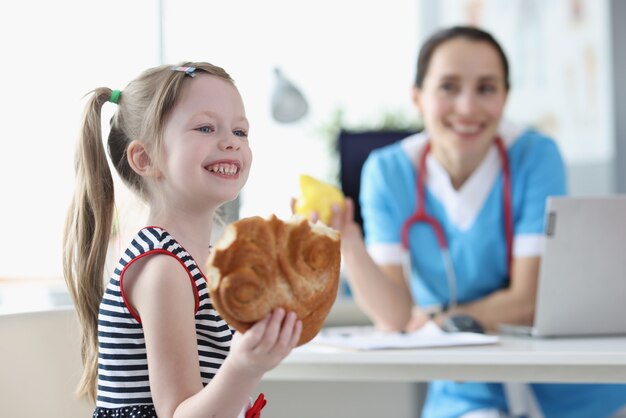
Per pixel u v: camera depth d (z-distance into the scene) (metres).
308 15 4.28
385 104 4.29
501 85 1.90
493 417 1.78
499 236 1.86
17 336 1.01
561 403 1.80
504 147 1.90
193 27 3.31
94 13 2.48
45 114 2.58
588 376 1.21
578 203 1.41
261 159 3.97
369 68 4.29
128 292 0.92
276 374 1.30
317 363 1.28
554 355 1.21
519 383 1.80
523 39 3.89
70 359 1.07
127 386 0.91
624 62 3.82
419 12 4.04
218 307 0.73
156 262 0.91
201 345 0.93
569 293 1.45
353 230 1.65
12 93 2.59
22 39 2.57
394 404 2.14
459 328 1.57
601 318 1.47
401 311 1.76
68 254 1.06
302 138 4.18
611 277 1.45
